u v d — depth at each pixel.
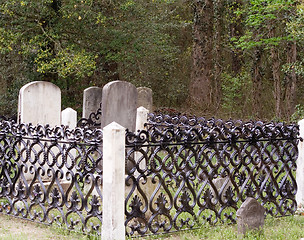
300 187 7.38
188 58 26.23
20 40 19.62
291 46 19.61
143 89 13.87
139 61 22.66
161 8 22.81
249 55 23.94
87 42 21.00
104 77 22.97
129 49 21.00
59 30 19.72
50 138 6.62
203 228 6.31
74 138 6.11
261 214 6.31
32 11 18.67
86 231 5.87
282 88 23.80
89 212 5.85
